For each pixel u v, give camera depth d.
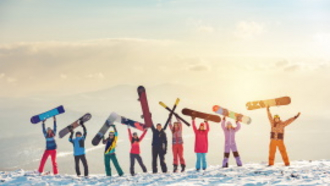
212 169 15.28
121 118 14.81
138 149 14.79
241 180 12.09
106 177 13.87
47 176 13.99
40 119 14.82
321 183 11.00
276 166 15.20
